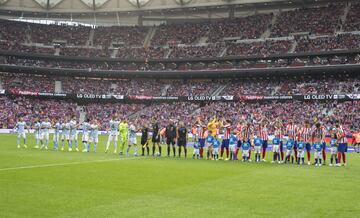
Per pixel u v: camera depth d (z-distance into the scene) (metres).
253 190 15.42
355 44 65.06
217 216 11.22
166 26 89.06
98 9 85.62
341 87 65.25
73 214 11.09
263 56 71.56
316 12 75.88
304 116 62.81
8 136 54.22
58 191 14.28
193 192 14.72
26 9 85.56
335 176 20.16
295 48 70.25
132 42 87.31
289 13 78.62
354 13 71.38
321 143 26.77
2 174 18.06
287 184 17.05
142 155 30.11
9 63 82.25
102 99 81.62
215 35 82.06
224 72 73.69
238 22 82.62
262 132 28.30
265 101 70.31
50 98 82.56
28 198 12.98
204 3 78.75
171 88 80.31
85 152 32.03
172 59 79.56
